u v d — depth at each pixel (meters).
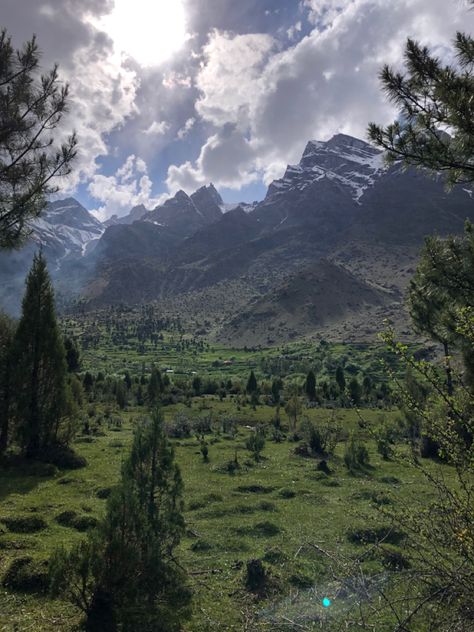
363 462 24.66
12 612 8.38
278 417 44.88
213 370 168.38
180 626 8.27
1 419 22.42
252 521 14.48
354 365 142.62
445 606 5.23
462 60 6.69
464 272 8.63
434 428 5.61
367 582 6.65
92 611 8.21
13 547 11.08
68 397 23.42
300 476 21.78
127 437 33.28
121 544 8.36
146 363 181.00
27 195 10.66
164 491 10.45
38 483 18.30
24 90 10.75
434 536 5.54
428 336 15.84
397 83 7.23
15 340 22.62
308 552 11.70
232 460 25.11
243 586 9.92
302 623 7.89
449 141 7.20
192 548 12.26
